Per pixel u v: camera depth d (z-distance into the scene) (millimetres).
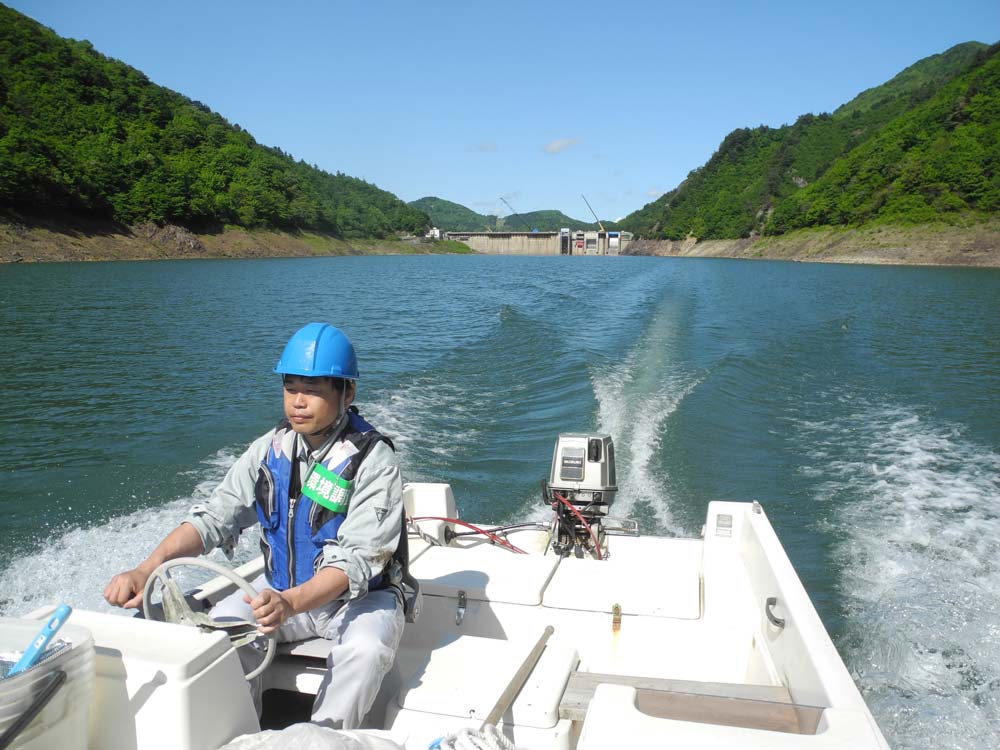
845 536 6305
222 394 12109
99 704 1791
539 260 116562
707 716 1950
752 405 10969
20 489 7289
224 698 1879
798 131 154625
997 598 5195
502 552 3594
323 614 2426
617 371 13078
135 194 80562
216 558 5668
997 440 9281
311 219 115562
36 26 113250
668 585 3301
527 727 2160
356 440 2361
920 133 92812
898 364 15078
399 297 34656
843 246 87188
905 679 4289
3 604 5031
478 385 12430
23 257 63156
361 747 1819
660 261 105062
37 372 13992
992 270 62562
